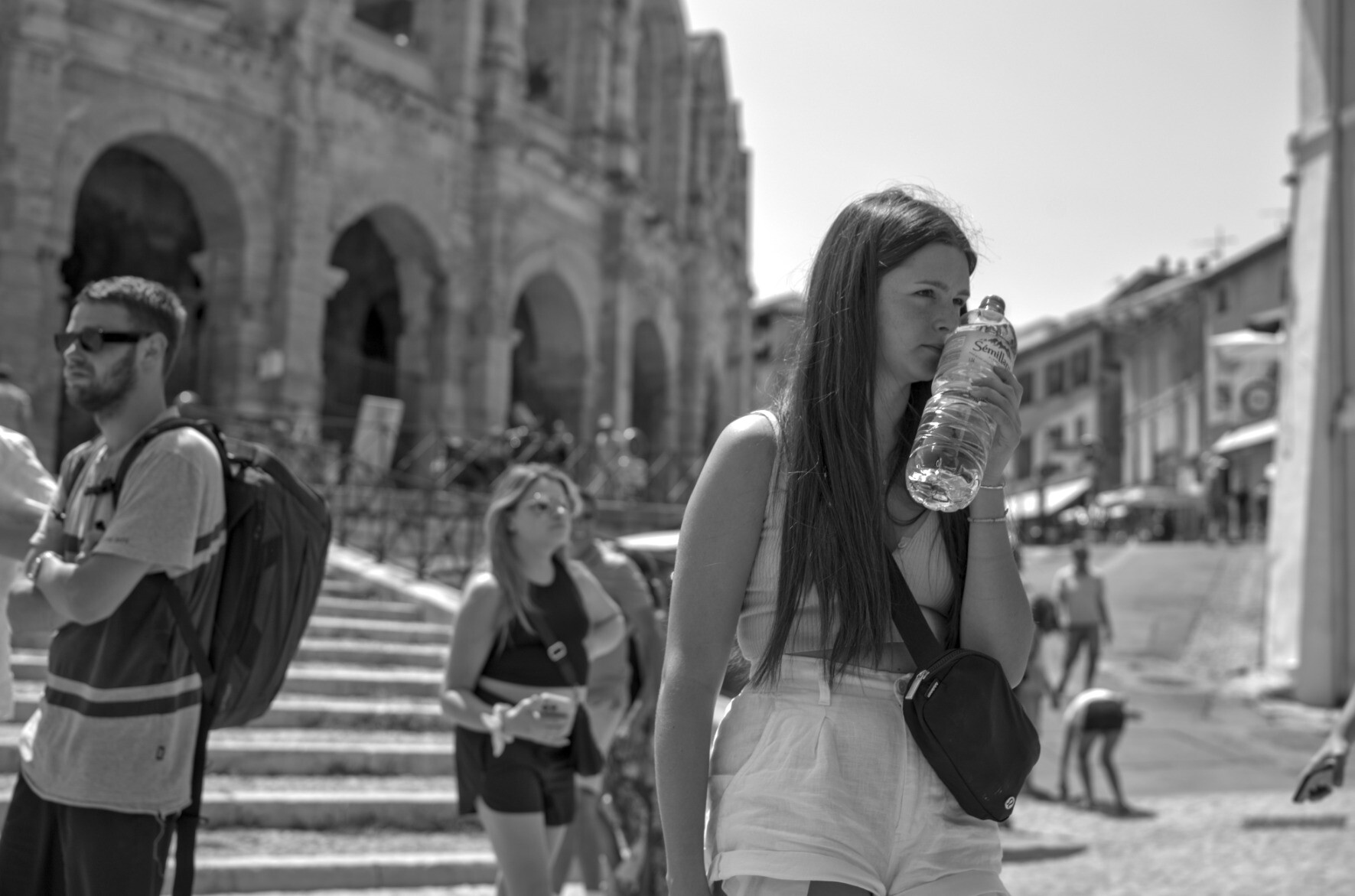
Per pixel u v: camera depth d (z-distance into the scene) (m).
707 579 2.42
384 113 25.73
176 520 3.47
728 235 42.47
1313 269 17.89
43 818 3.50
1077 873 9.02
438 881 7.37
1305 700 17.33
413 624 12.38
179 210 25.81
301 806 8.01
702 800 2.32
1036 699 12.95
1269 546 18.78
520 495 5.38
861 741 2.34
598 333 32.38
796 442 2.46
